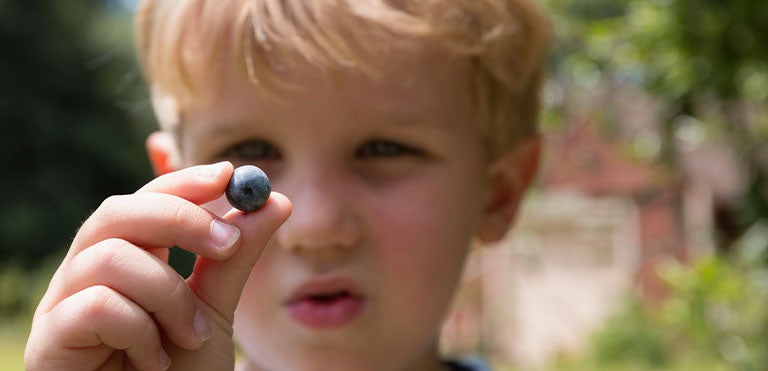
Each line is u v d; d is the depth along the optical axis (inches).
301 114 18.3
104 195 216.1
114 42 203.9
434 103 19.1
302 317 18.3
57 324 13.7
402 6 19.1
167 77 19.8
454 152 19.4
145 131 210.2
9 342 100.1
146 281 13.7
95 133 205.8
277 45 18.2
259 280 18.5
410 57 18.8
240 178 13.9
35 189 199.6
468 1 19.9
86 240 14.1
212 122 18.8
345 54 18.2
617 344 87.8
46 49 203.9
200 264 14.3
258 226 13.9
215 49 18.7
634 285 94.1
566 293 96.0
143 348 13.7
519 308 95.1
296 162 18.4
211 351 14.2
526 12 21.6
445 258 19.1
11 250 190.7
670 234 89.6
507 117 21.4
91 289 13.7
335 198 18.1
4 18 197.8
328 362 18.4
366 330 18.4
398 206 18.6
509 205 22.0
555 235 96.3
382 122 18.5
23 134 200.4
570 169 93.0
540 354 94.3
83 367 13.9
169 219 13.7
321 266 18.2
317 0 18.3
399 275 18.5
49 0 205.0
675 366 78.3
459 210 19.5
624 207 94.4
